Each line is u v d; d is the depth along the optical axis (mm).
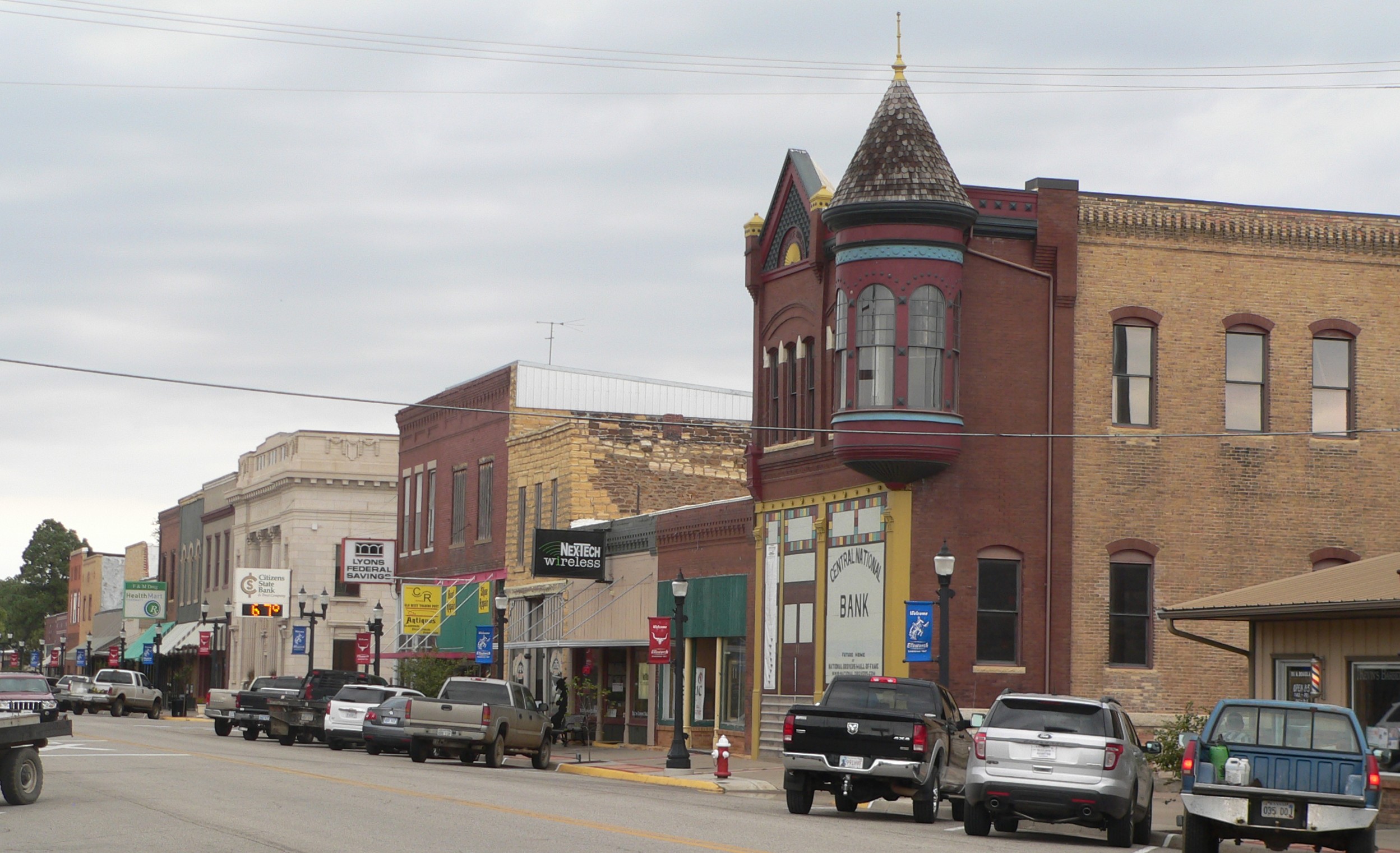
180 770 27672
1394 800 24469
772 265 38938
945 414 32688
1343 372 35938
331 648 72938
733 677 40500
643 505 50250
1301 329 35688
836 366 34812
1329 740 18906
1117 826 20672
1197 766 18844
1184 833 19672
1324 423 35688
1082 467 34062
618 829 18469
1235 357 35438
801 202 37469
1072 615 33625
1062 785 20250
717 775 31094
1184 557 34406
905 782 23000
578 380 56594
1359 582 26578
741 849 16672
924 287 32906
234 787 23672
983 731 20781
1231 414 35250
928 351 32812
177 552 96688
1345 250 36094
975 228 33875
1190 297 35094
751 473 38656
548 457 51375
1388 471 35750
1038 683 33219
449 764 35000
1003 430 33688
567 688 47375
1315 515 35250
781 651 37312
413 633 55812
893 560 33094
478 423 57781
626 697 45594
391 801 21578
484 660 44625
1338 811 18219
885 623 33250
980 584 33344
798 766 23172
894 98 33812
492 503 56156
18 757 20594
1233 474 34906
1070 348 34125
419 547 63000
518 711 35844
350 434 74688
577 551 46156
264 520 78875
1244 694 34281
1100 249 34719
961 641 32906
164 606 96000
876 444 32562
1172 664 34062
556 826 18594
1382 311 36156
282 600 70812
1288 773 18562
